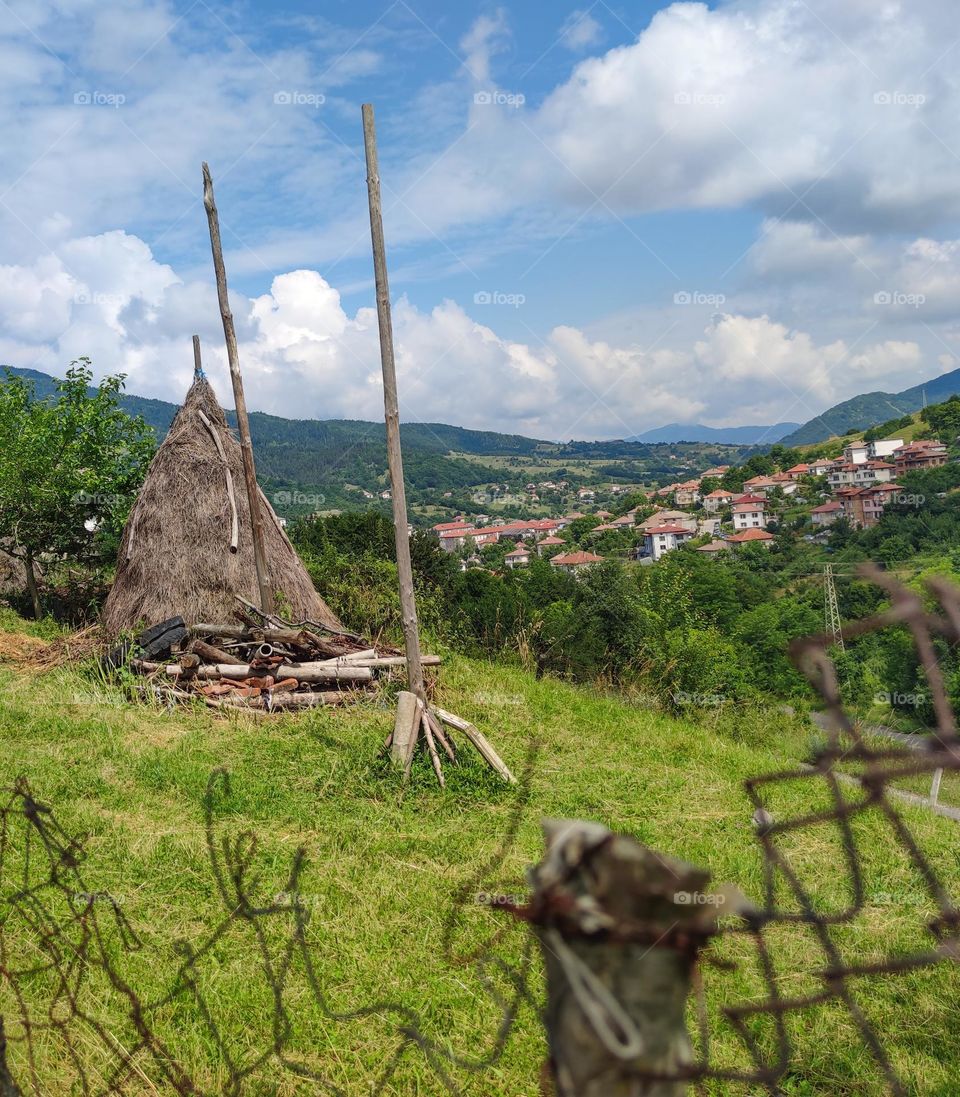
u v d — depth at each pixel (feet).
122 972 15.62
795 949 17.87
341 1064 13.34
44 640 51.60
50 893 18.56
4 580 62.90
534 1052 13.85
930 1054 14.73
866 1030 4.83
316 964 16.56
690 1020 14.90
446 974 16.25
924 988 16.57
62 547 60.49
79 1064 11.71
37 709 34.17
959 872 23.12
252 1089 12.65
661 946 3.84
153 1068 12.87
